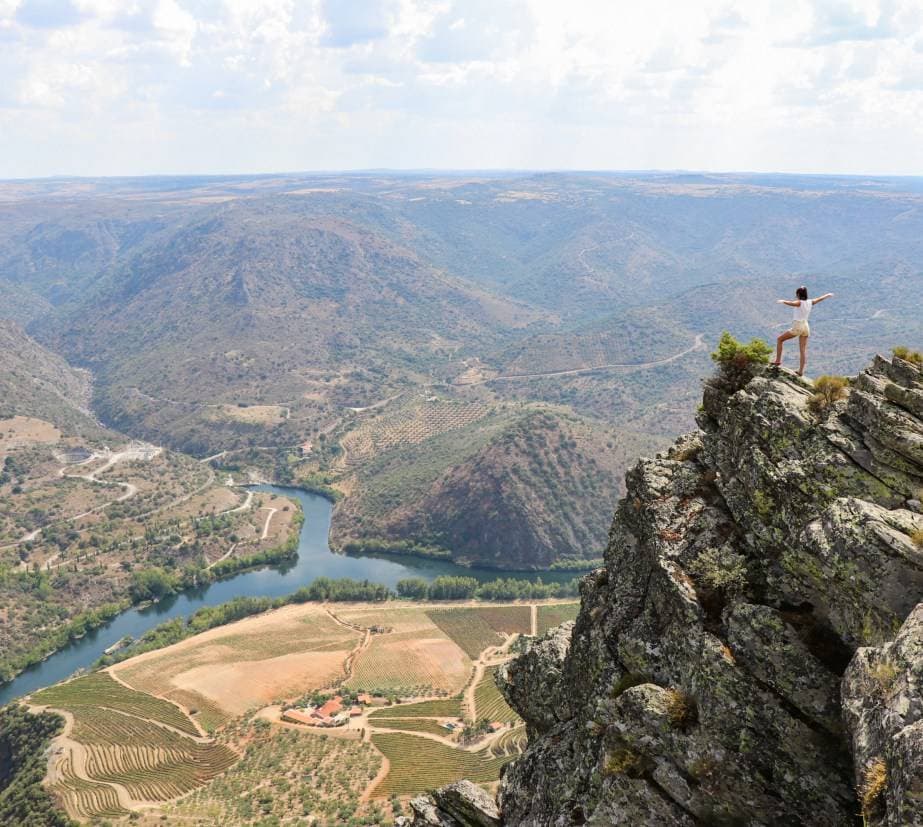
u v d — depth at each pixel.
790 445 28.62
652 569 31.94
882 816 18.12
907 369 28.00
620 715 28.23
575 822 28.97
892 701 19.41
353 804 154.75
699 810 25.22
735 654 25.97
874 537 23.28
